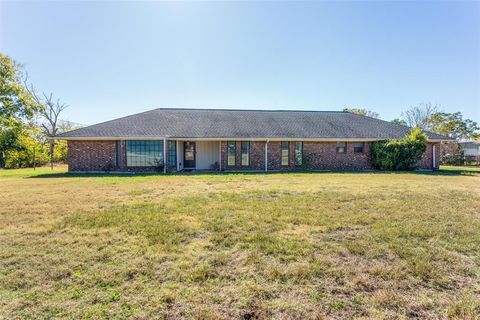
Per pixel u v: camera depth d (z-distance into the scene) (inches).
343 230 178.7
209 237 164.2
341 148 746.8
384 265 126.2
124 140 666.8
